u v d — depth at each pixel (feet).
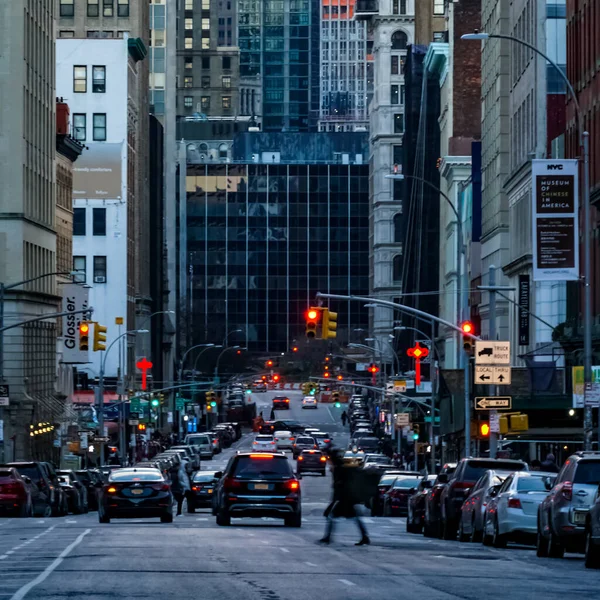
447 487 334.44
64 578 181.57
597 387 343.05
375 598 156.97
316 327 424.87
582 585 181.16
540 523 250.16
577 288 571.28
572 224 363.76
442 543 305.32
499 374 440.86
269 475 360.07
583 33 562.66
